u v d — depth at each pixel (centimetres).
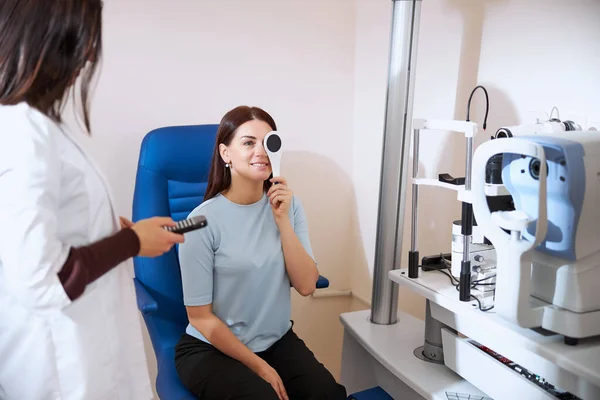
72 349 89
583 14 119
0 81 80
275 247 136
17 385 90
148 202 156
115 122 177
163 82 181
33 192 75
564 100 126
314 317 223
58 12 78
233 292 133
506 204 117
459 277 122
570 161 90
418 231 182
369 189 207
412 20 136
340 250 223
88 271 79
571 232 92
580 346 95
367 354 157
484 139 152
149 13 175
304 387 126
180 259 129
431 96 172
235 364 125
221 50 187
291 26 195
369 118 202
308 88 203
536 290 103
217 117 191
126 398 101
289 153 205
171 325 154
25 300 76
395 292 155
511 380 107
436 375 127
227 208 134
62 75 82
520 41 137
